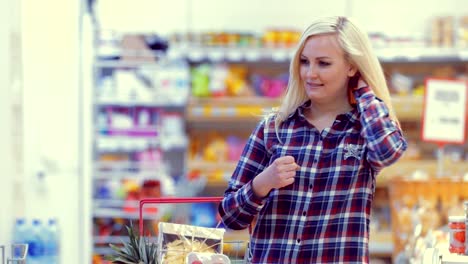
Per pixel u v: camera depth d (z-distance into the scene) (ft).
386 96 11.77
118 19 34.78
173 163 32.99
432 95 23.71
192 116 31.83
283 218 11.37
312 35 11.52
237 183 11.82
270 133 11.79
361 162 11.28
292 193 11.37
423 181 20.25
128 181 29.48
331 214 11.25
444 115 23.67
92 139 28.86
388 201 32.24
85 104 24.84
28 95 22.58
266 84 32.63
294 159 11.43
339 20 11.62
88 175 24.88
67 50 23.13
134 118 31.45
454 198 20.21
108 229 28.45
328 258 11.18
